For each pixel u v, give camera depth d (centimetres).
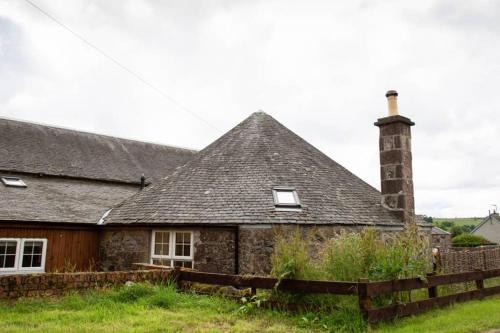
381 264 728
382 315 664
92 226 1400
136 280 858
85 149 2178
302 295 735
